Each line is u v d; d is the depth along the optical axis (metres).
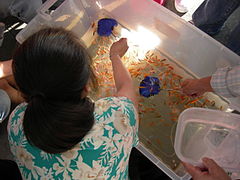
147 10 1.19
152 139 1.23
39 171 0.64
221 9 1.24
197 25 1.42
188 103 1.25
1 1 1.32
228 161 0.97
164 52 1.34
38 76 0.52
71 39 0.56
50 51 0.52
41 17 1.14
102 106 0.69
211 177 0.83
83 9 1.28
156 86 1.25
